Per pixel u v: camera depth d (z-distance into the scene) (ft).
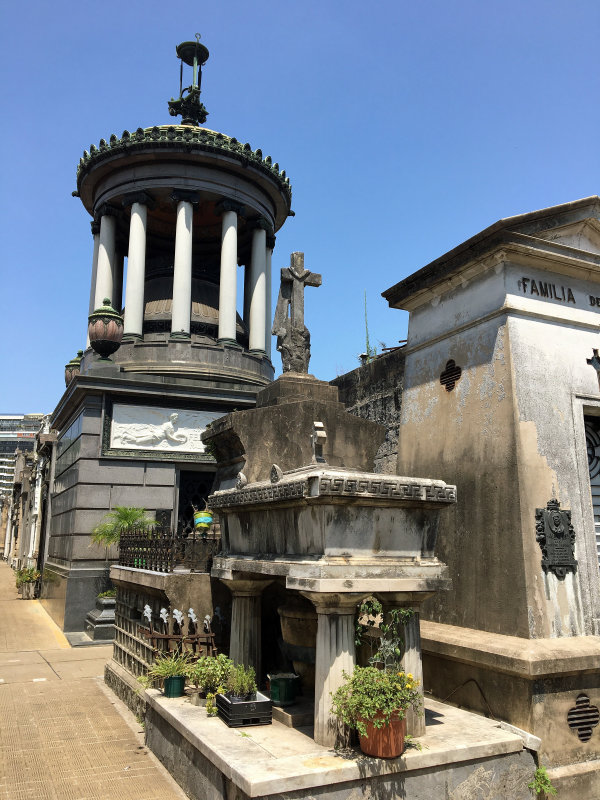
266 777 16.35
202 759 20.20
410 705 20.21
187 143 72.28
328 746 19.06
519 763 20.40
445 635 25.31
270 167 78.89
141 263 72.54
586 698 22.68
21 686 36.86
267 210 82.07
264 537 23.16
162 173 73.41
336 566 18.99
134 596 35.09
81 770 23.58
